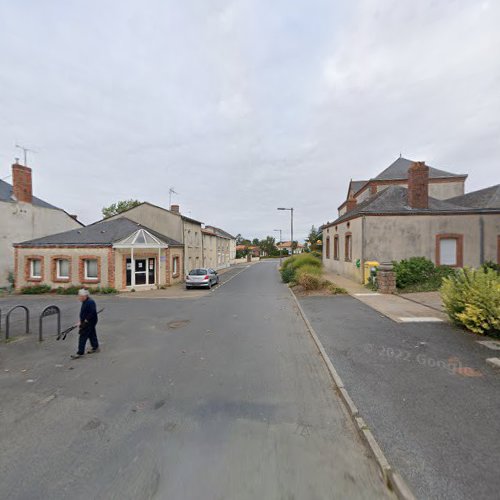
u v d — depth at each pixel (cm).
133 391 431
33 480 258
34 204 2123
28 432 333
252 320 886
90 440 315
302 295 1317
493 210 1544
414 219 1566
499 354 532
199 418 354
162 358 569
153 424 343
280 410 370
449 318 760
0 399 414
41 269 1691
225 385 445
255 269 3759
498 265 1481
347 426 333
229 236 5028
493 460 267
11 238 1948
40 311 1107
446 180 2673
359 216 1623
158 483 251
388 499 231
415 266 1339
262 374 483
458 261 1553
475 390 401
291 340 672
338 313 915
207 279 1747
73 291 1608
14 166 2005
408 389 408
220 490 241
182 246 2214
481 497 228
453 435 305
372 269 1398
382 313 881
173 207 2733
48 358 580
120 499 235
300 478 253
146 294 1556
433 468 259
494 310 611
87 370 516
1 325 871
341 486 244
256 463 273
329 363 511
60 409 383
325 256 2762
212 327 808
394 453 279
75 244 1648
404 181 2784
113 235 1741
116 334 751
